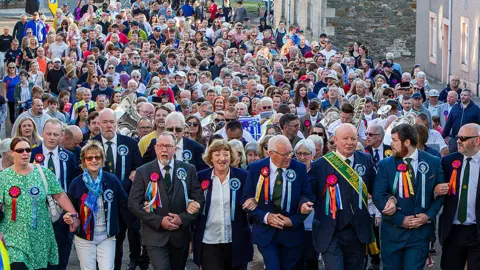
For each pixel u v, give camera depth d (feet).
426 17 145.38
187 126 60.90
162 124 57.00
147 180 47.75
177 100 85.40
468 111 78.89
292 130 56.90
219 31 139.74
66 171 52.21
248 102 78.69
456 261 48.88
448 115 81.76
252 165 47.85
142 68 104.01
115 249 50.62
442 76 138.31
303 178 47.57
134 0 177.78
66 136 55.11
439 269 56.90
